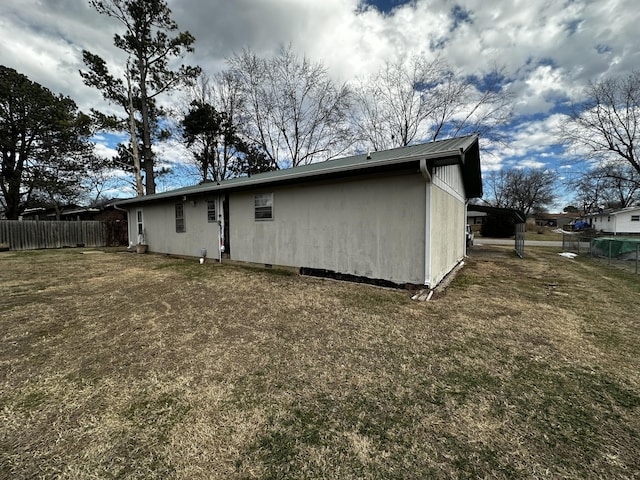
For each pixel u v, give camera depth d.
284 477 1.48
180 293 5.10
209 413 1.97
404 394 2.18
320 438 1.74
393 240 5.32
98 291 5.27
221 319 3.81
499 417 1.92
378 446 1.68
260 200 7.44
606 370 2.52
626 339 3.18
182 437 1.75
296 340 3.15
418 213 5.05
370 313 4.02
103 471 1.51
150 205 11.44
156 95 16.98
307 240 6.54
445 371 2.50
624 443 1.69
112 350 2.93
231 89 19.12
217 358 2.76
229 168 19.95
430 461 1.57
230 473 1.50
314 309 4.20
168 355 2.82
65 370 2.55
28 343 3.10
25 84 17.31
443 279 6.21
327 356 2.79
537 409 2.00
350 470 1.52
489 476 1.48
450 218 7.16
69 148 19.09
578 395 2.16
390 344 3.04
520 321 3.72
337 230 6.02
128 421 1.89
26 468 1.53
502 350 2.90
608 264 9.05
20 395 2.18
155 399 2.13
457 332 3.36
